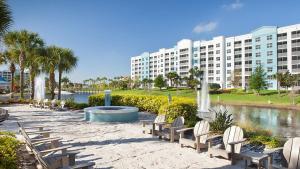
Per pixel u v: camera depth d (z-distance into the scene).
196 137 7.55
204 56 105.31
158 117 10.33
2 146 4.58
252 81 63.03
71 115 17.19
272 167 5.24
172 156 7.26
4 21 9.18
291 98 53.22
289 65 78.25
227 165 6.41
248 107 43.38
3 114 15.23
